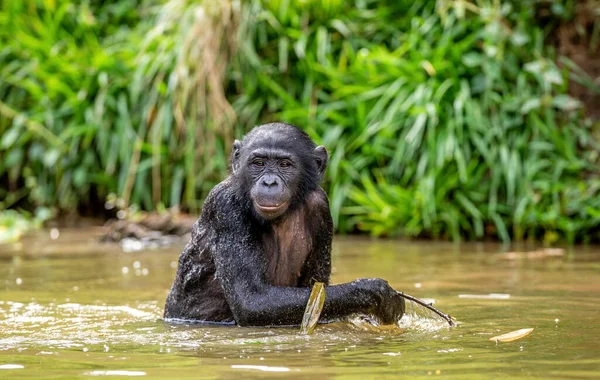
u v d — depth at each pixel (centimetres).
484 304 968
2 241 1798
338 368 625
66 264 1417
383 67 2008
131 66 2148
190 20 2114
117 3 2448
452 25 2011
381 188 1895
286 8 2083
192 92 2055
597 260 1408
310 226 924
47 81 2167
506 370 616
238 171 903
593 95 1933
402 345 724
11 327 852
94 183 2200
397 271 1280
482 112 1889
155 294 1102
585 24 1991
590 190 1759
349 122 1966
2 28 2323
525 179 1803
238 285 866
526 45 1973
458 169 1841
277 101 2070
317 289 835
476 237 1814
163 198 2089
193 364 646
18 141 2186
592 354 673
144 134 2084
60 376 612
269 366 635
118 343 751
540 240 1778
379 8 2125
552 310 916
